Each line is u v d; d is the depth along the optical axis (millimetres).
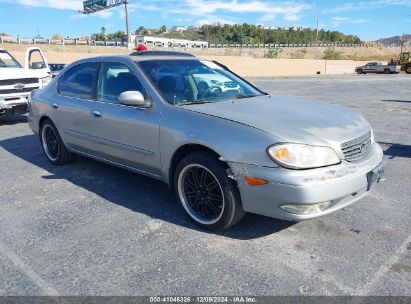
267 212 3057
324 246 3180
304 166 2914
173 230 3508
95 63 4676
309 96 15109
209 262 2986
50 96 5320
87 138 4645
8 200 4309
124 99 3740
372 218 3658
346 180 2984
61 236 3443
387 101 12969
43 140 5688
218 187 3330
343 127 3305
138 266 2953
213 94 4055
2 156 6160
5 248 3266
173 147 3523
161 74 4047
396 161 5543
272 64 44125
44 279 2828
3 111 8500
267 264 2941
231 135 3152
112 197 4312
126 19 49188
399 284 2682
